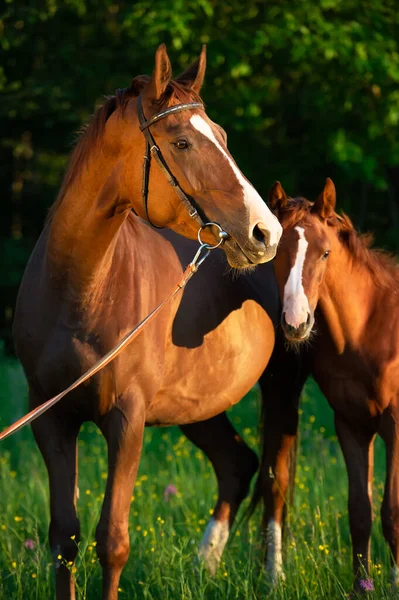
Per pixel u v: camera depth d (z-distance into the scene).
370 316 9.19
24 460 14.31
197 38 21.91
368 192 29.44
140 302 7.62
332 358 9.27
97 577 8.94
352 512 9.05
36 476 12.62
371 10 22.94
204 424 10.48
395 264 9.77
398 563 8.75
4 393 17.52
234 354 9.06
